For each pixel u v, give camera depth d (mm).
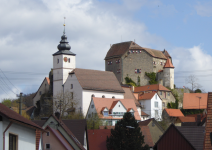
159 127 93750
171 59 189625
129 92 151375
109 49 181000
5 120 30422
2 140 29828
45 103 148250
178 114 149875
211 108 32219
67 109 133375
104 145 80375
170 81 172750
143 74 173000
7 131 30859
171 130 62188
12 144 32281
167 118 144750
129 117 81875
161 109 155375
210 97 32812
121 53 173500
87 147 72562
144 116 148000
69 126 69188
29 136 35531
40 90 161625
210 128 31516
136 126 81500
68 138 60281
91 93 137000
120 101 131750
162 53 184375
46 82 159750
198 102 157375
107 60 178125
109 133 82875
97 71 147250
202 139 60719
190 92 176125
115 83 148375
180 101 167750
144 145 84438
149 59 173250
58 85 143750
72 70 144500
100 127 104125
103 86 142375
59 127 61156
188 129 62500
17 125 32969
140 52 173875
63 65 143500
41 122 64375
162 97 160750
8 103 128750
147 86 165750
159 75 174750
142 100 155125
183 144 60844
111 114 128375
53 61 146625
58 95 138125
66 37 147500
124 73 172250
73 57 146250
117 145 78375
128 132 80062
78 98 135750
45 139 55469
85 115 131500
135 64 173125
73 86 138375
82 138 67000
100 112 127562
